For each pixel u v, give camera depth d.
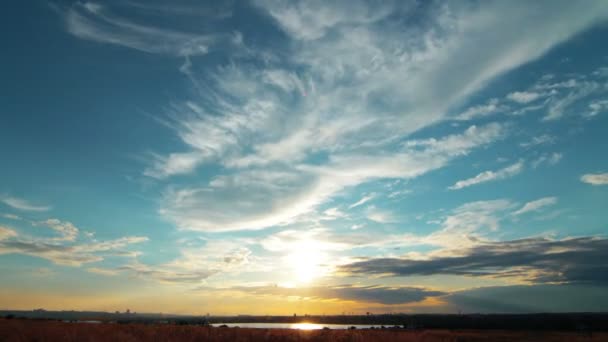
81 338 22.58
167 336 26.33
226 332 32.06
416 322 110.56
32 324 32.16
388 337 34.31
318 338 32.16
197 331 31.61
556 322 89.19
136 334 26.73
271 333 33.72
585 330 66.50
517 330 71.19
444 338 37.06
